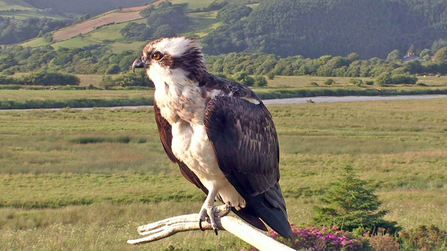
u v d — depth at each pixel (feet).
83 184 80.74
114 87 315.58
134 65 16.16
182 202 69.36
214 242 44.42
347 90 330.75
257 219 18.02
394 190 78.95
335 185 46.65
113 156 104.27
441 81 441.68
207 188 17.16
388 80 390.83
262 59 553.64
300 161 104.63
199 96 15.85
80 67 469.16
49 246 45.27
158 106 16.35
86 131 142.72
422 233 41.45
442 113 218.38
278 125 170.40
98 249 44.57
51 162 97.50
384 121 187.42
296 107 234.38
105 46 650.84
